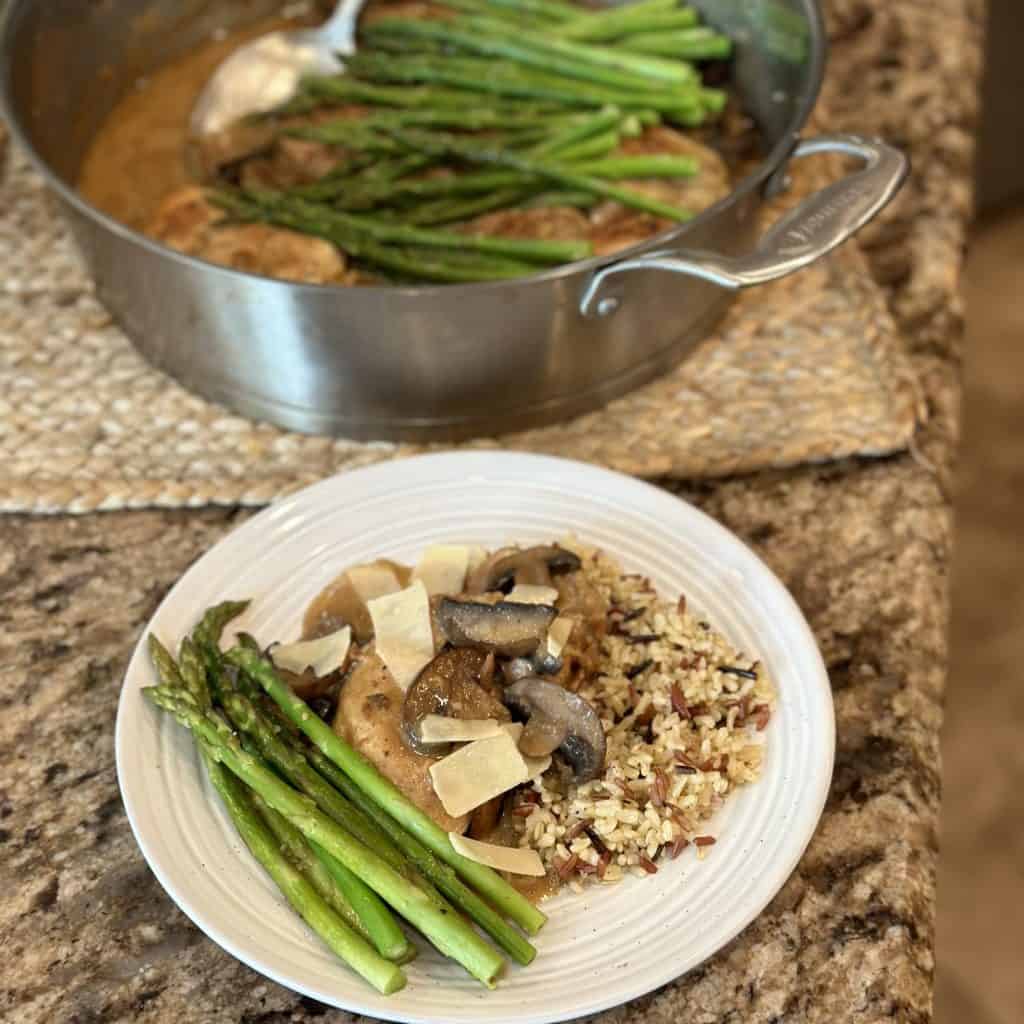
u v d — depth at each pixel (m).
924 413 0.83
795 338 0.86
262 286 0.75
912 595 0.76
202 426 0.84
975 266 1.56
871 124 0.98
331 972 0.62
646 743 0.68
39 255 0.92
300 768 0.66
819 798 0.65
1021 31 1.37
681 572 0.74
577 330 0.79
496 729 0.66
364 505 0.76
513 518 0.76
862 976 0.64
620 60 0.97
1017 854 1.17
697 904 0.64
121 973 0.65
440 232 0.88
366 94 0.97
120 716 0.68
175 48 1.05
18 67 0.91
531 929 0.63
